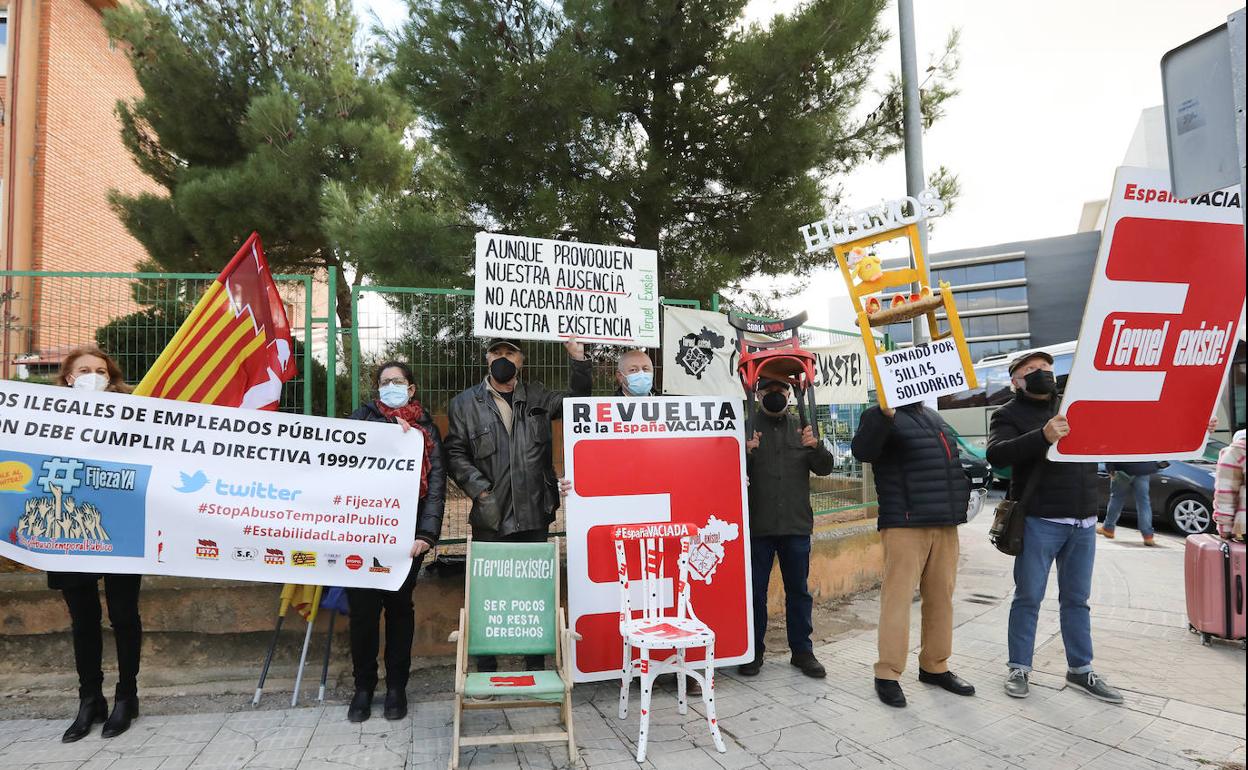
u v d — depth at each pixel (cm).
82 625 370
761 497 462
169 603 448
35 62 1349
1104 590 670
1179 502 1002
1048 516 410
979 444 1616
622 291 487
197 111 1130
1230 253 362
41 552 359
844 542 652
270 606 457
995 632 549
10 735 363
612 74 673
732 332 617
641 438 441
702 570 438
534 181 691
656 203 673
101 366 398
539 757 341
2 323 473
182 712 398
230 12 1133
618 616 419
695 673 363
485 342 528
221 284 441
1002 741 354
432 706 406
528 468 434
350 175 1046
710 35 685
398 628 397
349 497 394
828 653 502
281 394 471
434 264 676
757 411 478
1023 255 6988
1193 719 376
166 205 1111
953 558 429
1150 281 360
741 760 337
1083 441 371
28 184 1329
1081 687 418
